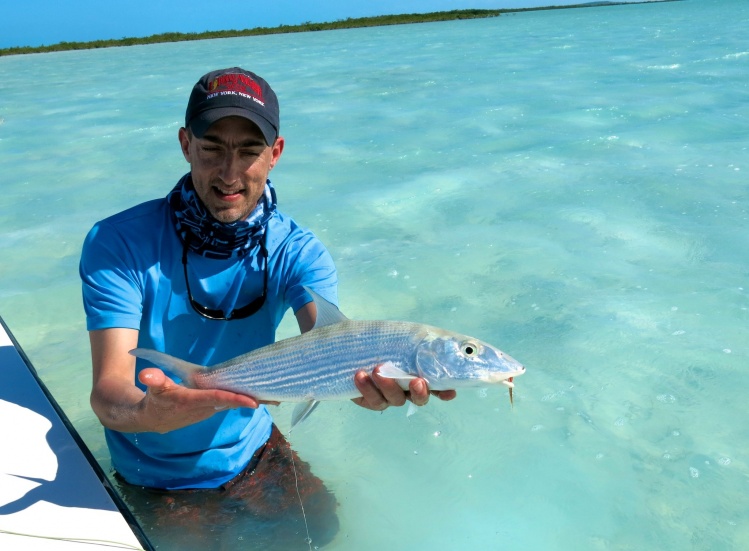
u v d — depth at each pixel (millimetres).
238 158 987
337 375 928
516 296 2051
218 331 1105
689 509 1211
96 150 4234
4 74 10789
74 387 1679
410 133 4219
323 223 2727
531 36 11781
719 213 2559
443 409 1561
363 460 1394
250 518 1165
